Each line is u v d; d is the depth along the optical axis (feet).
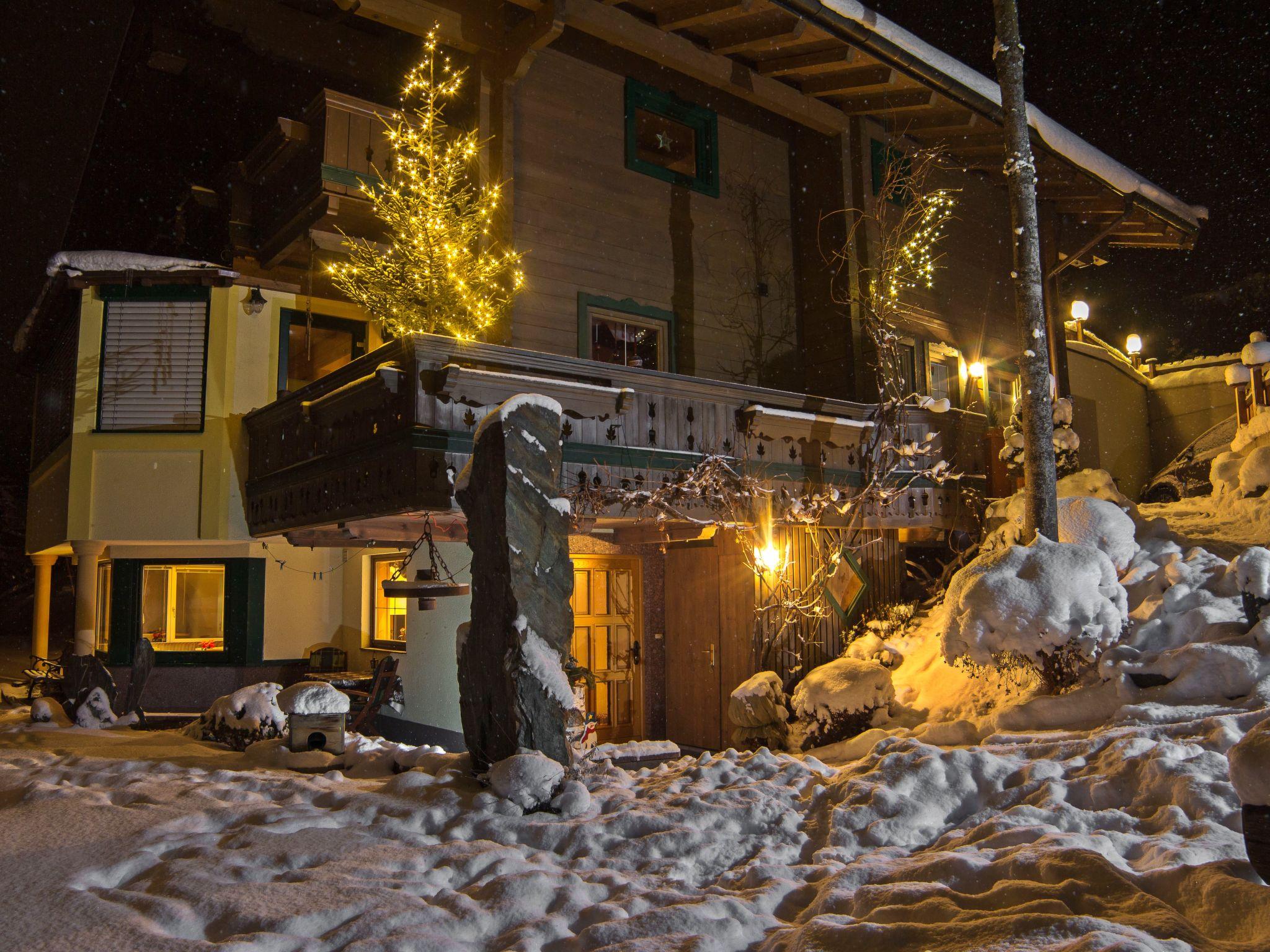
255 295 39.22
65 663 36.83
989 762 16.22
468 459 24.31
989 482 37.88
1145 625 23.68
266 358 39.58
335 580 42.42
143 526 38.14
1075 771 16.08
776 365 40.16
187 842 14.17
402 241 33.14
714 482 28.58
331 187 34.96
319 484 29.43
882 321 38.06
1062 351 47.85
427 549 34.65
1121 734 17.47
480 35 33.01
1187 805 13.56
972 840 13.84
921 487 34.94
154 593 41.34
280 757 21.26
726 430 30.35
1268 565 21.65
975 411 43.55
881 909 10.89
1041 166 43.78
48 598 51.19
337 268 37.06
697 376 37.47
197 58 42.83
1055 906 10.17
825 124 40.09
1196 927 9.74
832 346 40.09
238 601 40.16
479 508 18.84
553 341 33.68
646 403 28.35
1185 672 20.25
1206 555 26.58
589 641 36.27
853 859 13.66
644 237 36.78
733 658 34.76
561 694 17.70
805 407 32.50
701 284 38.27
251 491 36.96
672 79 38.55
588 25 33.40
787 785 17.83
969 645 23.35
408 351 24.21
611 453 26.91
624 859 13.91
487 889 12.32
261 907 11.33
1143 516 32.65
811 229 41.34
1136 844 12.63
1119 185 43.45
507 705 17.66
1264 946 8.84
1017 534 32.14
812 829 15.11
